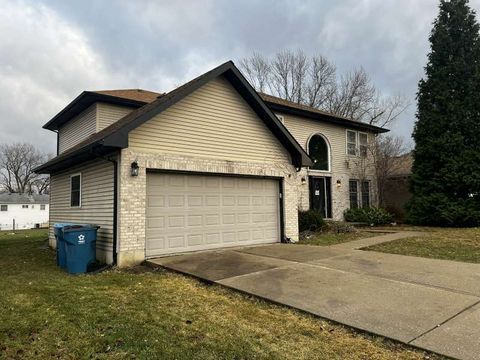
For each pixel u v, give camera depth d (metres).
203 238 9.94
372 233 13.93
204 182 10.13
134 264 8.40
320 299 5.29
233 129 10.75
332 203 18.86
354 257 8.41
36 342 4.02
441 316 4.47
